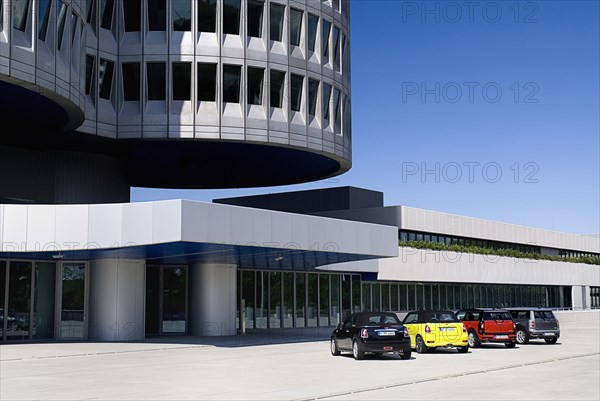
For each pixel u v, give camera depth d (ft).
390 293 165.07
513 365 70.74
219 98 117.80
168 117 116.67
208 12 118.83
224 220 85.61
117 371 62.59
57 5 94.79
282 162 141.18
